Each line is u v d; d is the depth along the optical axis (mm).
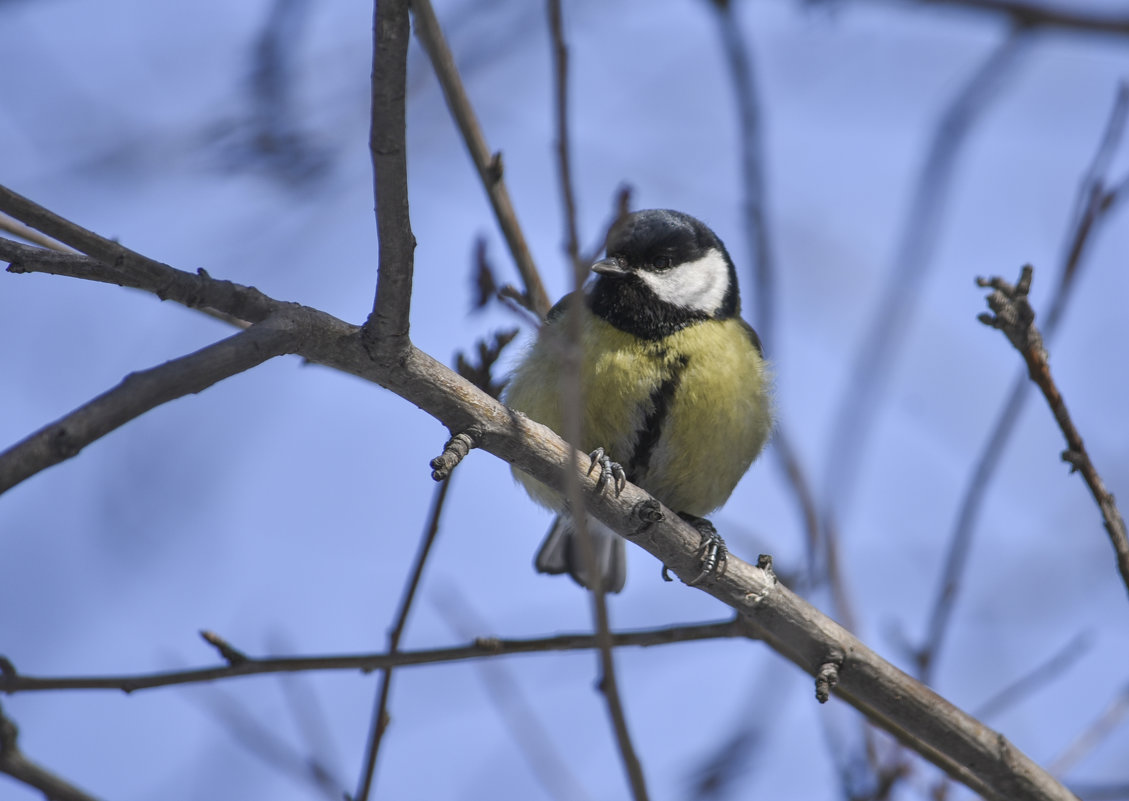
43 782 6426
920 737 6797
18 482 3977
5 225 6977
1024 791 6676
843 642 6852
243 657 6633
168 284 5094
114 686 6402
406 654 6816
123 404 4293
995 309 6090
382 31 4727
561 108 4391
